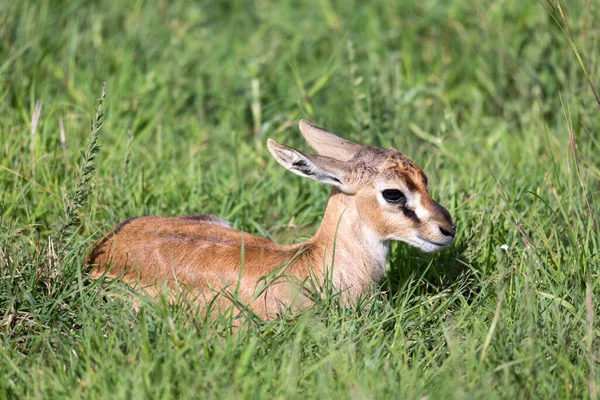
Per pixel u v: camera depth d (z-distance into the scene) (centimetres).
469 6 1748
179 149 1437
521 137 1497
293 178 1336
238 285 959
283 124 1527
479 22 1677
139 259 1039
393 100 1504
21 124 1370
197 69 1638
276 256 1030
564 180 1244
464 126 1529
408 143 1406
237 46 1773
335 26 1844
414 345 956
